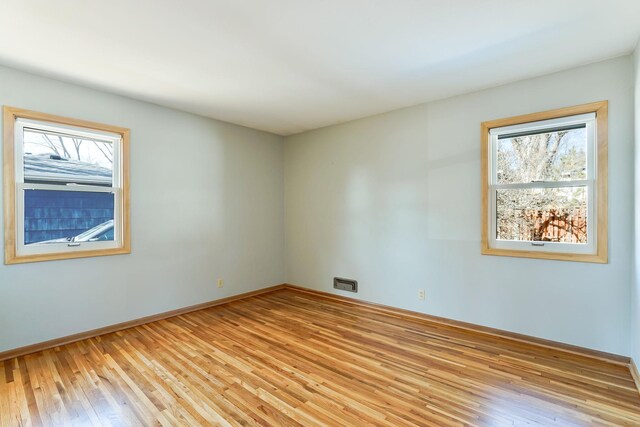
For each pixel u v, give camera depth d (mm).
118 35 2242
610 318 2621
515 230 3133
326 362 2629
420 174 3697
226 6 1920
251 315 3850
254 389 2229
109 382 2318
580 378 2359
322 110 3924
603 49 2457
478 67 2766
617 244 2586
